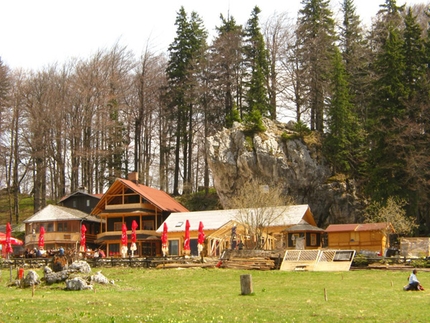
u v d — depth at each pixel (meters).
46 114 94.69
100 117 92.81
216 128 96.00
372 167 69.50
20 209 102.44
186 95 94.62
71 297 33.78
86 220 80.31
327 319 26.42
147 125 102.56
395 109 68.94
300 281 43.31
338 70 80.25
